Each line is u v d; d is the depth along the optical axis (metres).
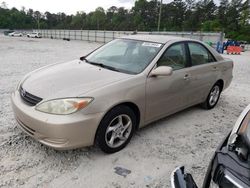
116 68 3.61
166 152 3.37
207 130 4.17
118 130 3.21
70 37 60.62
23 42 33.22
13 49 19.30
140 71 3.46
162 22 87.25
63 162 2.98
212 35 31.95
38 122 2.71
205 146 3.62
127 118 3.26
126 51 4.00
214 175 1.60
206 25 80.50
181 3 92.31
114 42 4.44
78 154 3.16
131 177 2.80
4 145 3.25
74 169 2.87
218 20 85.06
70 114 2.69
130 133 3.37
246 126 1.84
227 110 5.25
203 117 4.73
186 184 1.65
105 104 2.89
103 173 2.83
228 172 1.51
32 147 3.24
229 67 5.38
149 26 86.50
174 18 90.81
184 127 4.21
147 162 3.11
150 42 4.01
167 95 3.76
